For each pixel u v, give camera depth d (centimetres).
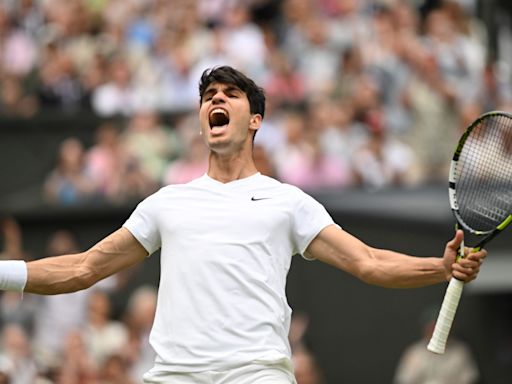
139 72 2530
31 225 2238
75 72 2539
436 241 1995
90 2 2661
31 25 2647
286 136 2270
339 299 2089
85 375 1980
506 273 1970
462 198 1110
